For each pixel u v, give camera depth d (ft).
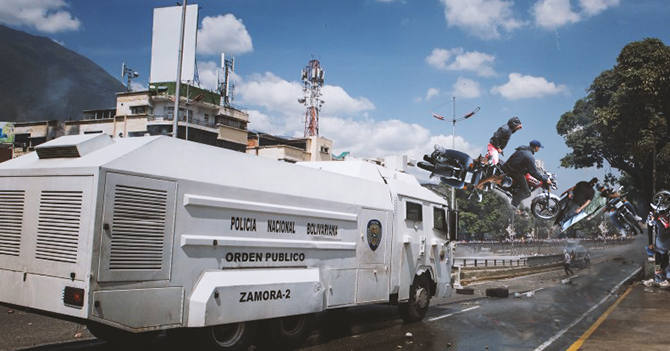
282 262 22.04
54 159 17.65
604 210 73.20
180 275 17.84
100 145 17.76
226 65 178.81
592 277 86.43
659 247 69.77
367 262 27.37
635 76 75.31
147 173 17.06
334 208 25.20
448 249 36.86
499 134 67.31
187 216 18.21
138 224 16.62
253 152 167.22
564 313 39.47
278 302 21.13
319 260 24.08
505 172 67.67
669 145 78.38
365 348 24.38
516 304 45.47
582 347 25.38
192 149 19.26
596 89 99.81
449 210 37.17
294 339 22.93
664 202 73.92
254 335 20.90
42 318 29.73
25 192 17.70
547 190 67.10
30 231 17.19
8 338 24.12
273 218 21.70
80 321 16.24
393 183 30.76
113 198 16.01
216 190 19.27
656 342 26.78
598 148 98.17
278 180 22.40
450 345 25.75
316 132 217.56
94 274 15.29
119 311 15.85
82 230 15.64
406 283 30.99
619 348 25.09
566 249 111.55
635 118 80.79
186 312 18.02
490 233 247.91
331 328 29.50
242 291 19.56
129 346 22.62
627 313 39.09
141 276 16.56
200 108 153.07
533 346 25.89
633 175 99.76
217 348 19.15
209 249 18.93
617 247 134.82
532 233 247.70
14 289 17.29
